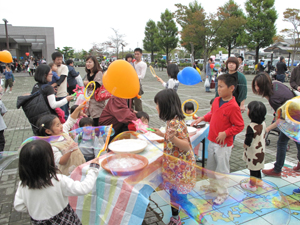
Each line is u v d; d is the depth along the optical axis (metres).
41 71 3.00
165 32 36.91
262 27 25.66
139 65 5.11
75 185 1.53
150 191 1.83
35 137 1.90
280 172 3.21
